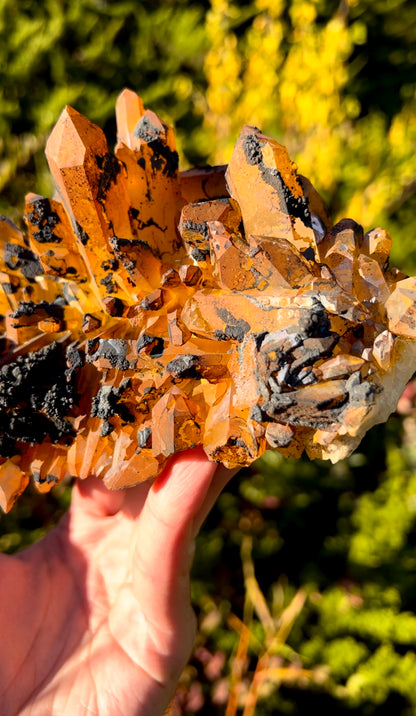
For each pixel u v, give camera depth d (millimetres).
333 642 392
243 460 200
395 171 472
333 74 417
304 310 181
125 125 229
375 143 490
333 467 465
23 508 423
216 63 426
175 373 194
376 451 483
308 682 385
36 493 427
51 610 268
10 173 430
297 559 441
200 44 486
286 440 185
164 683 248
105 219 208
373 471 483
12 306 237
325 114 414
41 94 456
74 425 220
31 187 441
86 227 205
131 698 240
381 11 551
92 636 258
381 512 442
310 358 178
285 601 421
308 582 424
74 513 292
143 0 509
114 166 209
